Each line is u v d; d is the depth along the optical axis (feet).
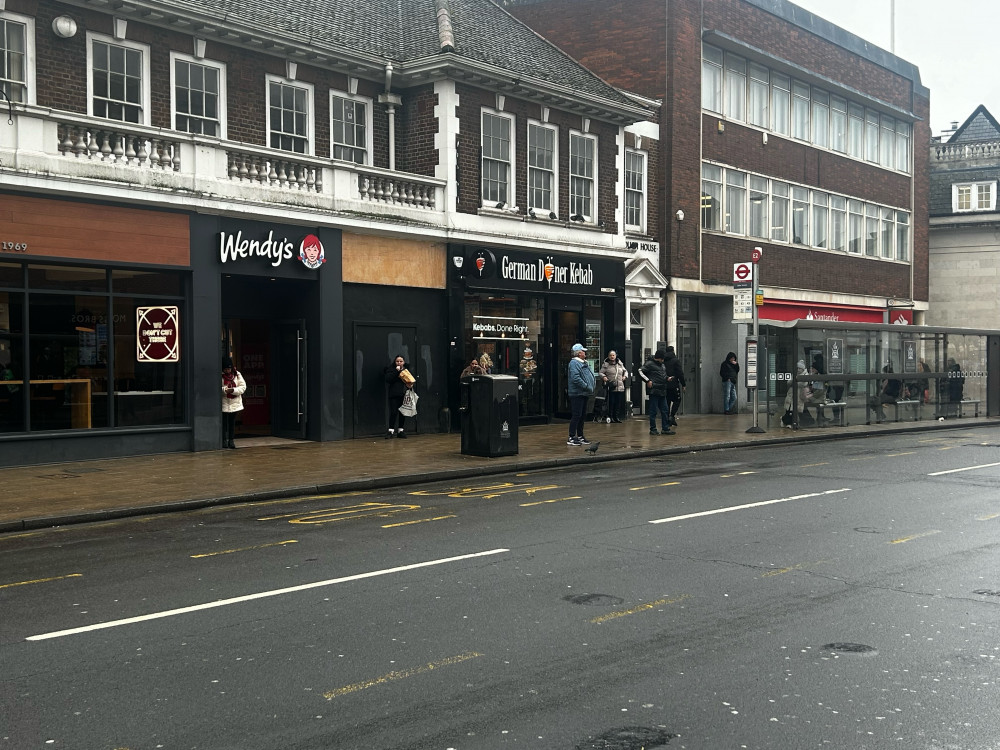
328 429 64.28
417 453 57.11
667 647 19.88
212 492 41.83
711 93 98.17
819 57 113.80
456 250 71.51
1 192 49.11
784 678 17.99
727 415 94.94
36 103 52.31
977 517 35.58
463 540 31.50
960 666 18.66
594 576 26.17
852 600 23.56
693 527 33.60
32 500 39.68
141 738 15.37
